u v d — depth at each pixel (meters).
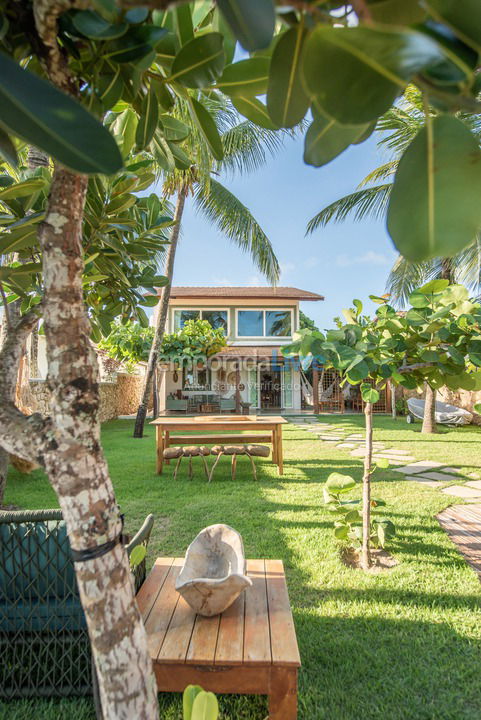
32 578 2.24
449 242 0.47
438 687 2.20
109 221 1.88
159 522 4.63
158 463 7.12
